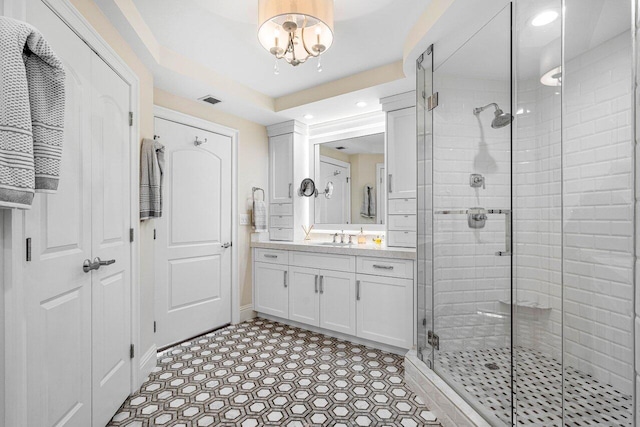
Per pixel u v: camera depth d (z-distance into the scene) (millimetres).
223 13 1820
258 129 3545
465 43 1762
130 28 1740
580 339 1212
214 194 3014
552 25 1698
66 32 1291
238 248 3248
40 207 1144
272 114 3229
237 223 3240
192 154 2812
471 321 1812
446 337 1876
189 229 2781
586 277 1247
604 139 1269
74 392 1344
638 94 497
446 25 1738
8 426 989
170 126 2633
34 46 951
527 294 1706
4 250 995
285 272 3137
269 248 3252
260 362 2330
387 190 2805
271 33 1844
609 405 1163
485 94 1765
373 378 2102
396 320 2455
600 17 1310
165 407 1761
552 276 1721
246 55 2318
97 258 1511
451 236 1900
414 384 1948
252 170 3447
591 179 1275
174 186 2664
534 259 1727
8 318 993
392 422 1642
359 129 3314
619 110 1240
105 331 1607
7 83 868
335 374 2152
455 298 1870
